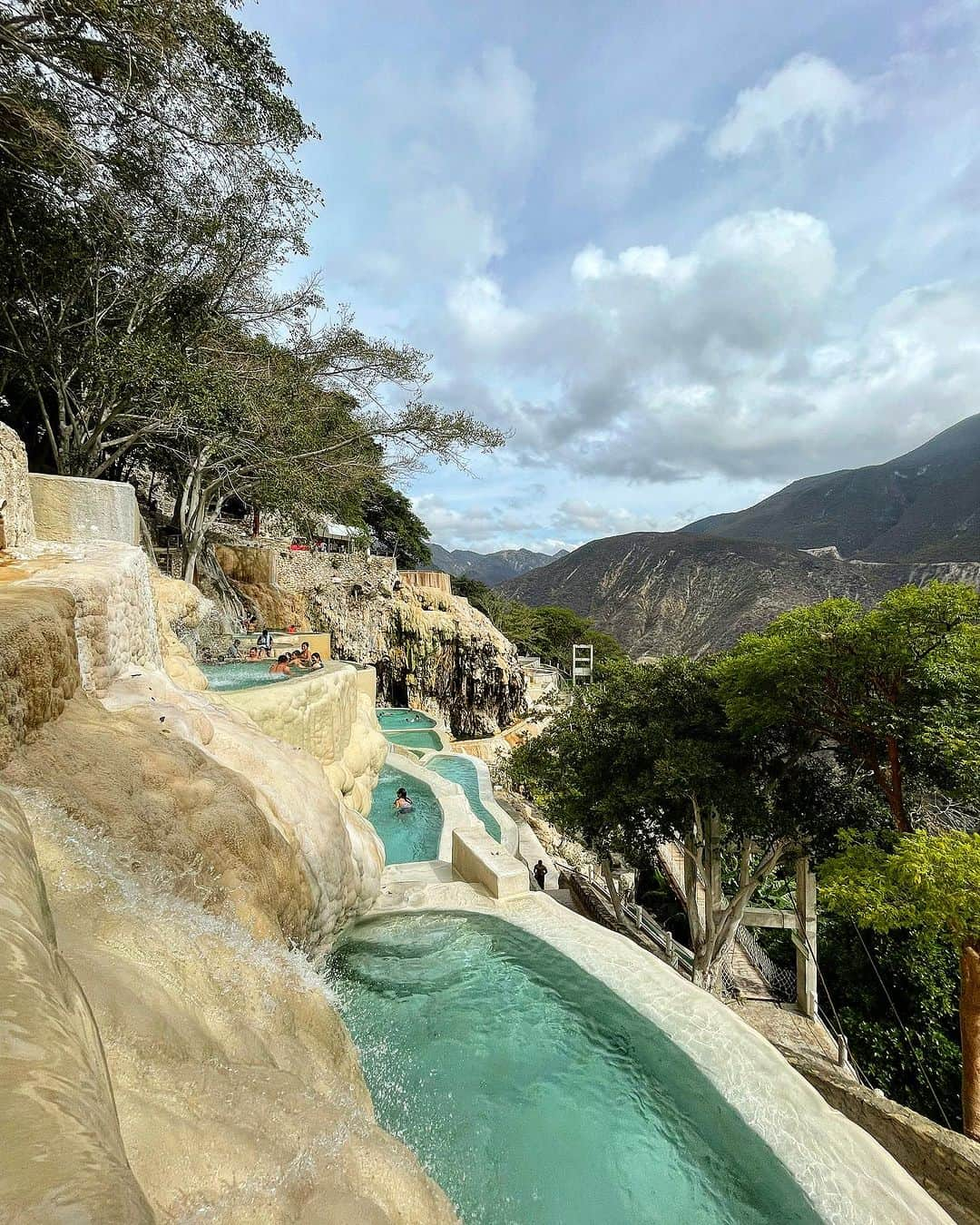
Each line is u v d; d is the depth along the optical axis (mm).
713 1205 3920
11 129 10711
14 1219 747
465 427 21422
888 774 11359
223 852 4023
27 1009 1194
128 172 13094
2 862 1698
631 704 13320
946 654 10008
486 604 62500
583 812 13250
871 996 12672
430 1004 5867
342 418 21875
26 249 12594
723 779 11648
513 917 7531
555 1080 4938
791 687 10734
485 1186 3943
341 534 36781
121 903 2809
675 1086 4922
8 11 9984
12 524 7246
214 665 15445
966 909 7543
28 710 3480
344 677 12609
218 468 20156
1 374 14234
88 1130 992
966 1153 7621
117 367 13281
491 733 37188
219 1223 1527
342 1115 2582
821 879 9398
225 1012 2826
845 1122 4645
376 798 14977
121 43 10688
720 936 12734
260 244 17062
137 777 3875
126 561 7086
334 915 6059
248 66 12914
